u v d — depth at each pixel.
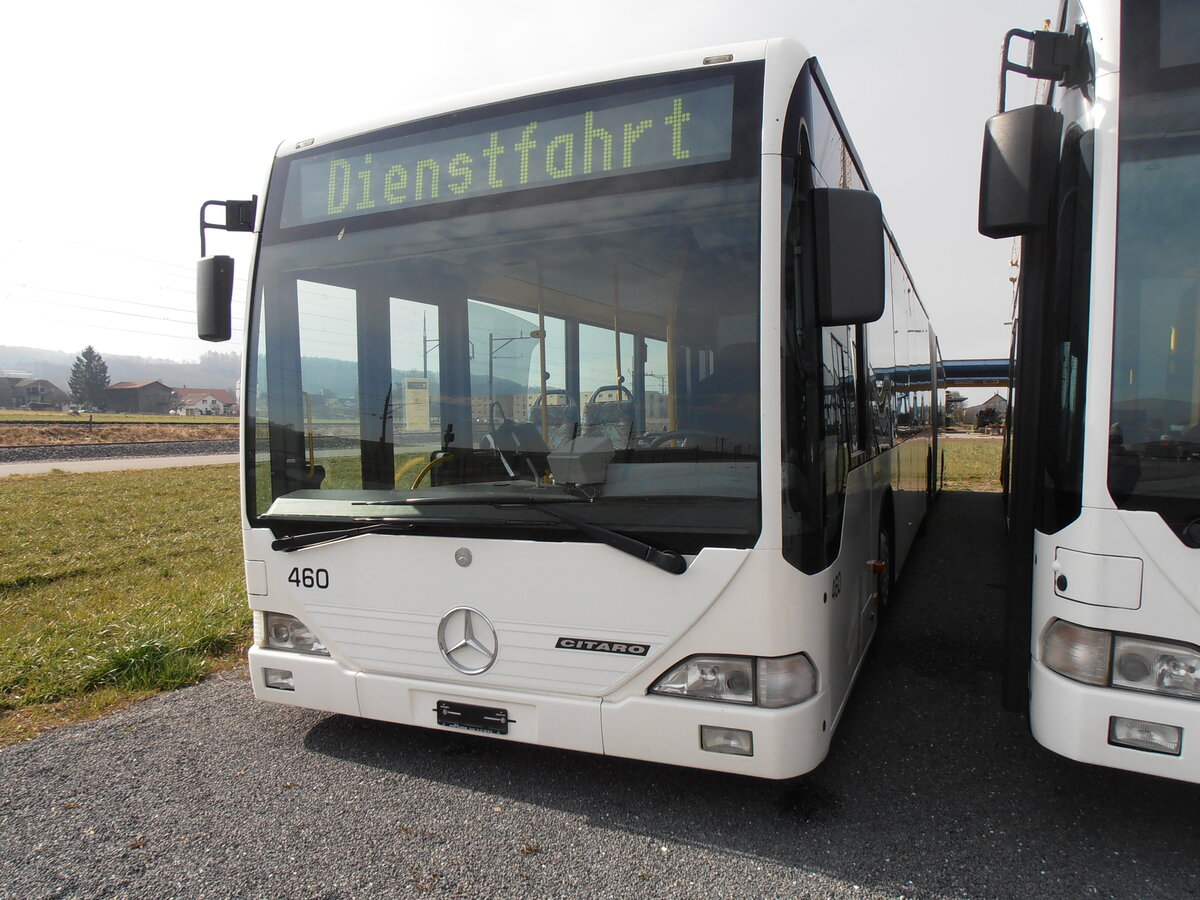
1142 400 2.68
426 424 3.47
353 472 3.59
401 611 3.42
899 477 6.78
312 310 3.70
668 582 2.96
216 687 4.91
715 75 3.08
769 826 3.19
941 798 3.41
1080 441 2.79
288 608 3.68
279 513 3.65
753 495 2.87
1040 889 2.75
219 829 3.25
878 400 5.35
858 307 2.88
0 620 6.79
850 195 2.89
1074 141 2.88
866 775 3.62
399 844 3.11
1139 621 2.67
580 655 3.12
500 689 3.26
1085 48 2.89
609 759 3.82
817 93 3.37
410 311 3.51
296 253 3.76
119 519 13.60
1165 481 2.64
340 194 3.71
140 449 37.62
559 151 3.30
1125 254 2.72
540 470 3.21
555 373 3.22
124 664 5.00
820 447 3.05
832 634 3.27
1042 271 3.08
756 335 2.89
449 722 3.36
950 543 9.82
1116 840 3.06
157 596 7.22
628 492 3.01
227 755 3.93
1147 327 2.69
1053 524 2.91
